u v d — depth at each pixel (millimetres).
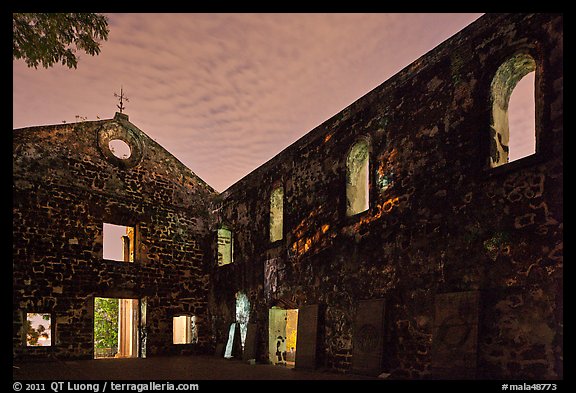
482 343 6344
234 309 13727
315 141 11125
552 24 6047
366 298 8758
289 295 11203
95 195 13594
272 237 12516
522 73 6879
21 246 11977
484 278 6559
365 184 10148
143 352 13727
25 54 8180
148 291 14094
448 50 7766
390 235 8422
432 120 7891
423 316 7453
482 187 6785
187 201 15695
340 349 9234
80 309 12680
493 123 6891
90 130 13945
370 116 9414
